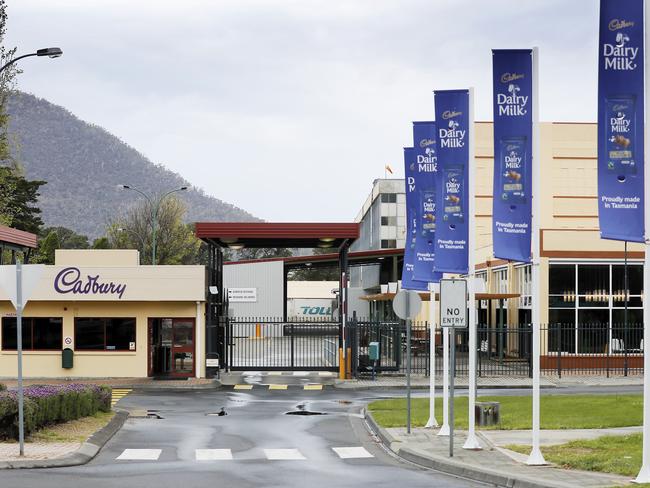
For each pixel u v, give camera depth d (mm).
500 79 14984
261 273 71375
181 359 36062
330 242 37406
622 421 20109
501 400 25891
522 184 14891
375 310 74000
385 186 87750
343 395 30219
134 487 12633
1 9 49688
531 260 14891
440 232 17609
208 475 13953
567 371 39250
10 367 35906
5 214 53781
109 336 36000
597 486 11852
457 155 17609
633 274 40938
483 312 53844
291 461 15812
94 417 21375
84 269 35531
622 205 12695
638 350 40562
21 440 14945
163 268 35562
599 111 12797
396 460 15977
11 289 14836
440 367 40531
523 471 13516
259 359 48094
